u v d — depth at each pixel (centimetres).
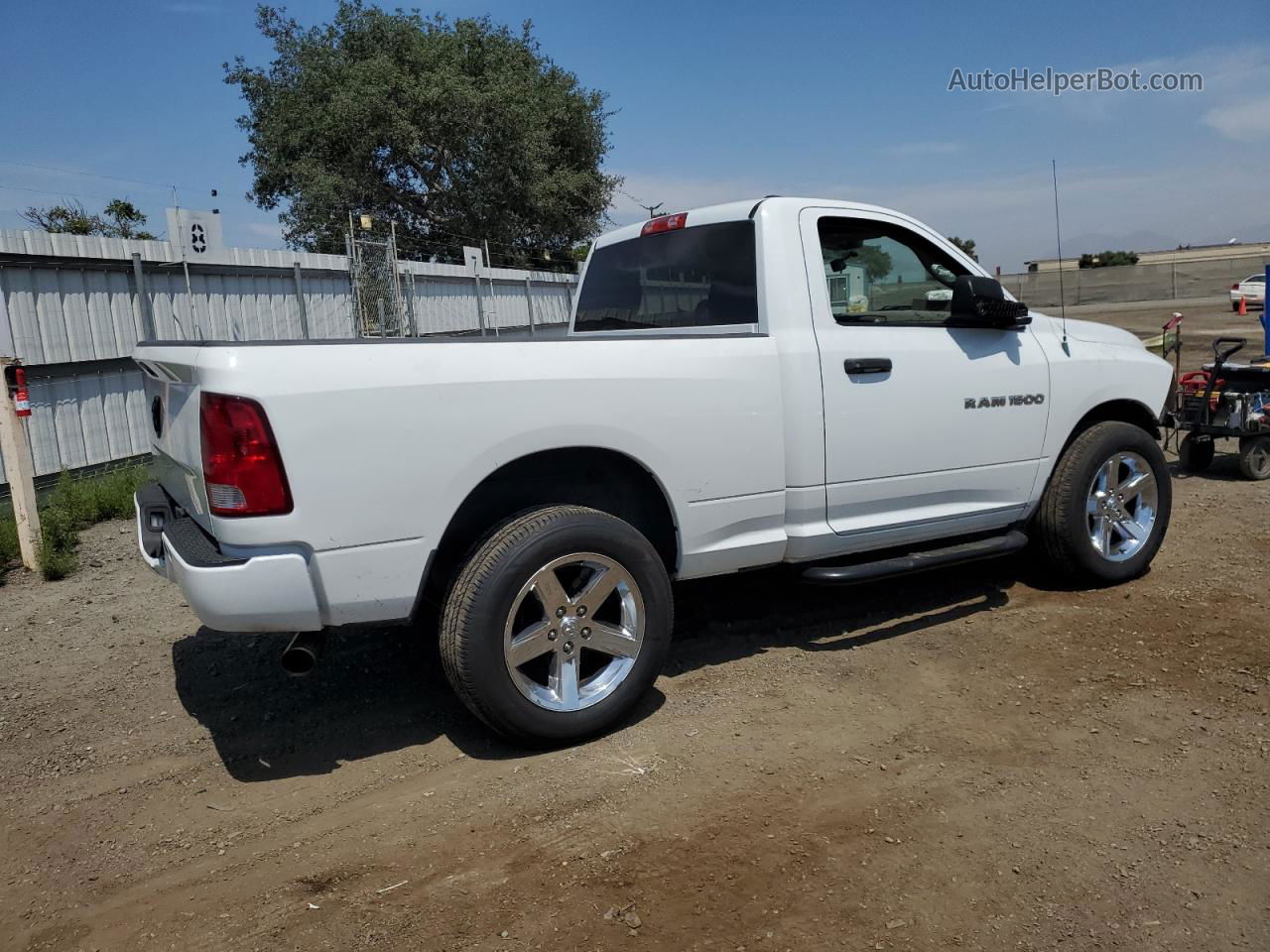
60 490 765
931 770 323
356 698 402
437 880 269
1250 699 368
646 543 353
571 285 2089
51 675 438
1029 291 3675
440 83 2905
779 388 394
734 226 418
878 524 428
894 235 443
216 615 298
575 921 248
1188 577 520
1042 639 441
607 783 320
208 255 1016
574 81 3431
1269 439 777
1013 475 471
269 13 3156
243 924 253
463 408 321
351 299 1322
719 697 388
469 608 320
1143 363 524
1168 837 279
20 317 832
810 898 254
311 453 299
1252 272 4653
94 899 268
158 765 350
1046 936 238
